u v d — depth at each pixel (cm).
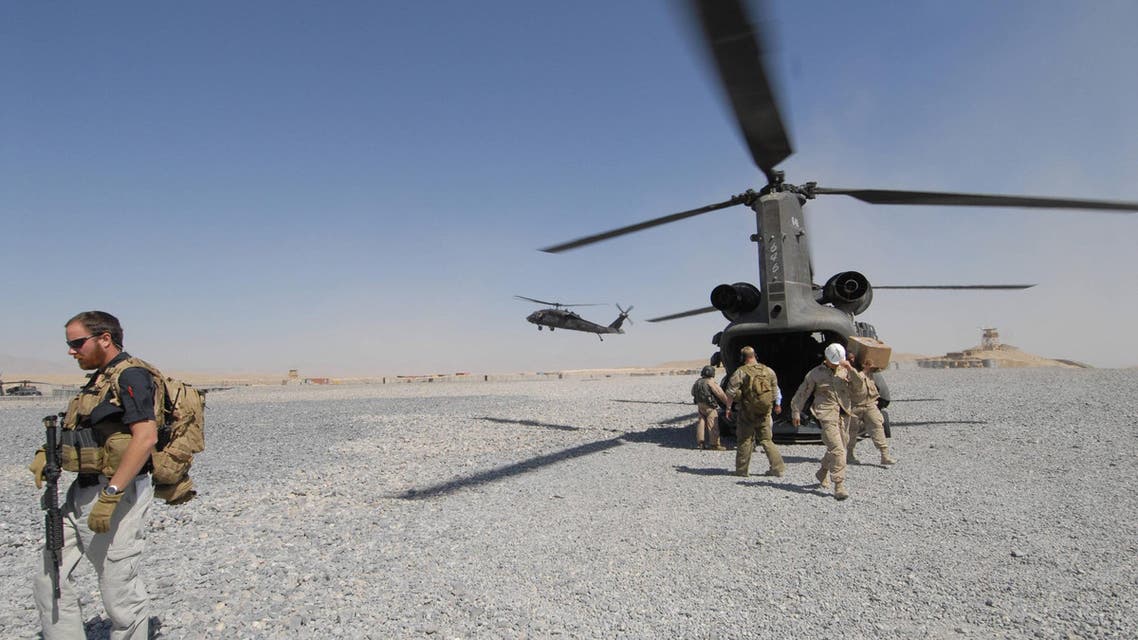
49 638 289
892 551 445
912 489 632
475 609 367
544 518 571
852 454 787
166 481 307
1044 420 1076
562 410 1714
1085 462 730
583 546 484
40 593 288
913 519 523
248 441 1221
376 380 5419
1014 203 729
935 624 330
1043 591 366
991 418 1145
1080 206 682
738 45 231
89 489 285
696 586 394
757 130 425
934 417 1207
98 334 292
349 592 401
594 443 1055
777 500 607
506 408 1823
